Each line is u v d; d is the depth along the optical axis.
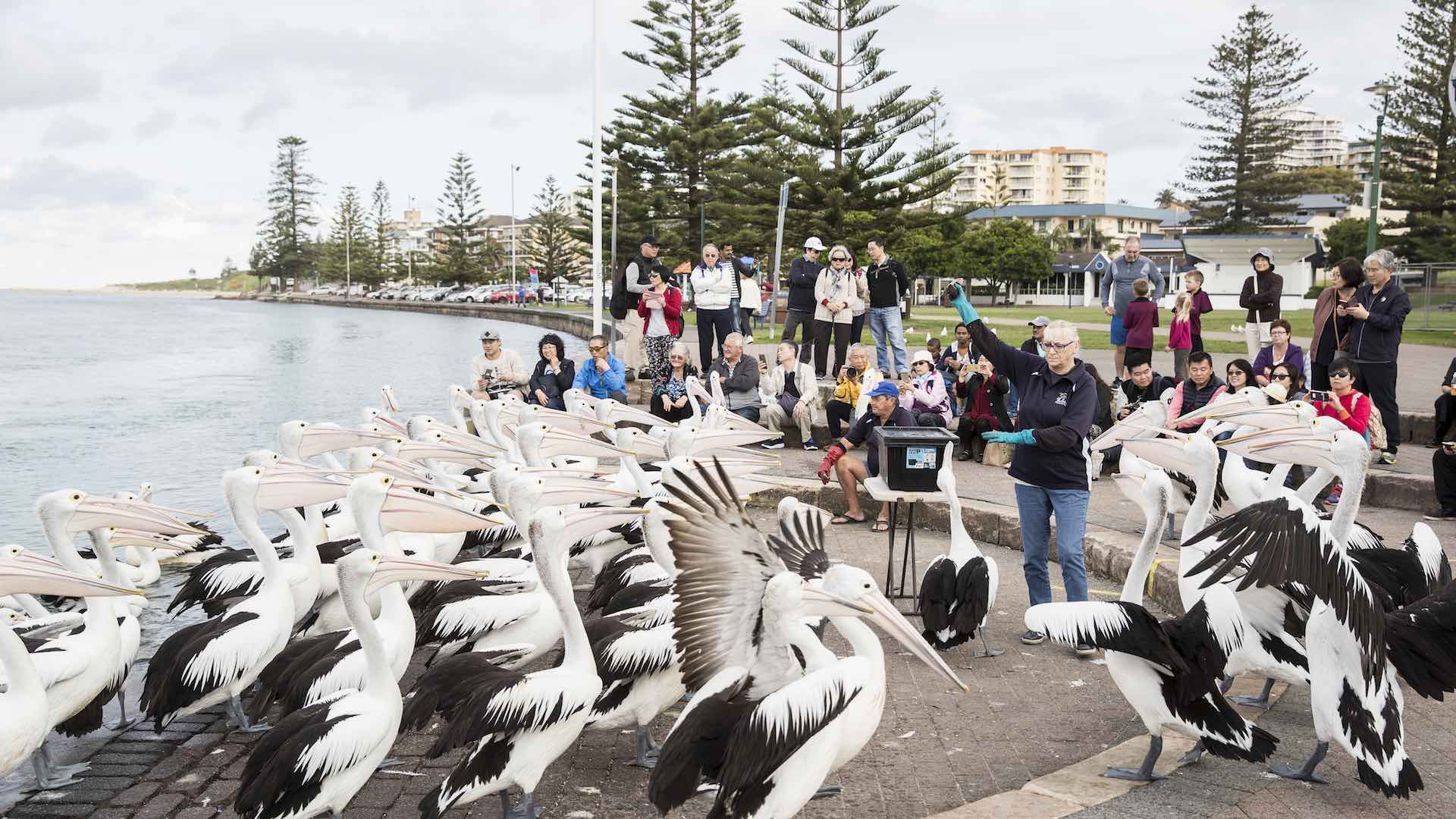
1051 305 93.81
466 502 11.38
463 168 118.69
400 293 124.38
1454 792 6.12
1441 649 6.15
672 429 11.62
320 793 5.93
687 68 57.41
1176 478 11.45
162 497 17.42
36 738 6.52
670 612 7.58
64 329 75.50
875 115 45.31
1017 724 7.58
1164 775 6.40
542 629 8.03
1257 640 7.11
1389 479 12.84
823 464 13.54
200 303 161.12
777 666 5.95
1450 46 59.75
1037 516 9.11
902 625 5.71
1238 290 70.75
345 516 11.38
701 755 5.34
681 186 58.78
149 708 7.24
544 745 6.20
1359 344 13.72
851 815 6.21
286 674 7.30
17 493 17.70
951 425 16.70
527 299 102.38
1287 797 6.06
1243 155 80.19
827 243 46.69
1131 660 6.31
